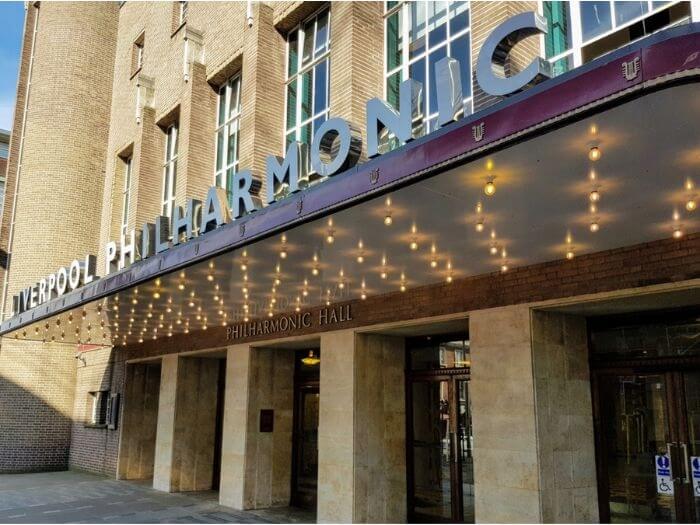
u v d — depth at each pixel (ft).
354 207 19.16
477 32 27.14
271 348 41.29
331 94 34.68
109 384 58.08
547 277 24.88
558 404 25.12
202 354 46.88
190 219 26.76
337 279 29.14
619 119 13.12
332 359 34.17
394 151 16.29
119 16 69.56
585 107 11.89
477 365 26.63
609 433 26.17
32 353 62.18
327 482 32.89
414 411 34.22
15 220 65.77
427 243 22.95
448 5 31.53
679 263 21.21
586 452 25.57
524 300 25.48
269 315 39.27
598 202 18.39
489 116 13.80
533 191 17.67
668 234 21.27
